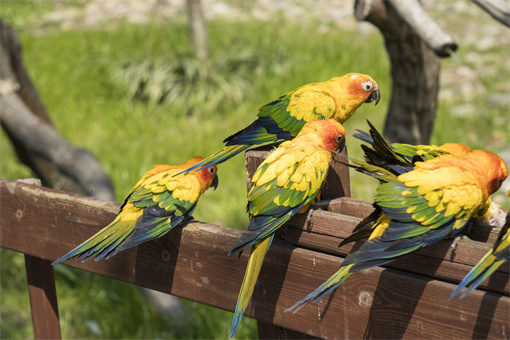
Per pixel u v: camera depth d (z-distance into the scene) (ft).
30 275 14.90
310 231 10.37
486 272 8.17
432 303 9.18
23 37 68.28
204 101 47.60
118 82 50.52
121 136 43.45
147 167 37.81
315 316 10.37
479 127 40.19
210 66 50.52
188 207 11.39
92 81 52.75
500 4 19.07
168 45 56.18
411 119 24.11
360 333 9.93
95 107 48.24
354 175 36.58
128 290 27.58
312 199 10.11
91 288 27.86
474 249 8.81
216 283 11.28
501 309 8.59
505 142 38.22
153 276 12.09
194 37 52.80
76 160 29.96
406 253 8.71
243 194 35.12
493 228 9.45
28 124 30.94
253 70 51.49
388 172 9.46
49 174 31.07
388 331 9.64
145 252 12.12
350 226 9.83
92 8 80.59
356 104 13.32
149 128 44.42
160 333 25.36
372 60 51.78
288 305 10.61
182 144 41.27
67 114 47.11
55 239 13.21
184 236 11.53
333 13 68.85
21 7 82.48
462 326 8.96
